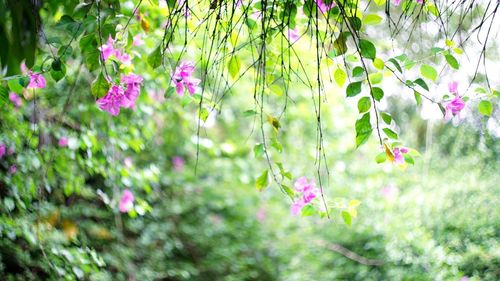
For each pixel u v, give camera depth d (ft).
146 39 7.93
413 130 19.44
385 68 6.20
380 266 15.52
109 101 5.97
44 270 9.98
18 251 9.84
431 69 5.79
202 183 18.22
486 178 15.98
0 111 8.65
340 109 15.72
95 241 13.56
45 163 9.06
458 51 5.85
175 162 17.76
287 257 17.60
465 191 15.31
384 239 15.43
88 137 9.33
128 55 6.58
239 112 18.03
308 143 16.92
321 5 5.76
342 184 17.46
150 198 15.19
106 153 10.21
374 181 16.72
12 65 4.26
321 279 16.37
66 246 10.19
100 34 5.30
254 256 18.08
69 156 9.31
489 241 14.14
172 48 8.66
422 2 5.98
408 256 14.43
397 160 6.23
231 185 18.60
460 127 16.51
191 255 17.67
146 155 15.52
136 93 6.07
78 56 9.46
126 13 7.21
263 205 18.83
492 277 13.53
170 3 5.69
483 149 16.38
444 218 15.03
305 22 6.66
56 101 10.44
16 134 8.63
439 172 17.03
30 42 4.29
